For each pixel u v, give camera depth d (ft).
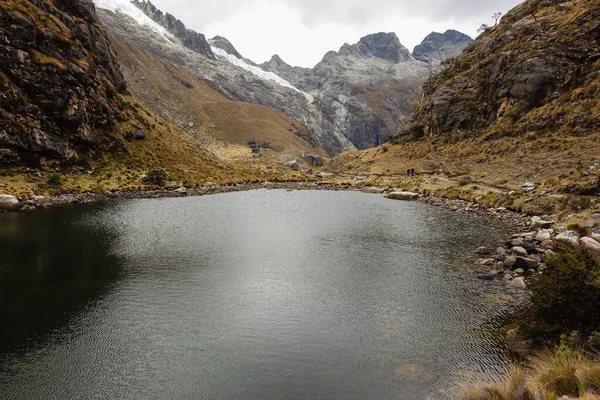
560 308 47.06
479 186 201.26
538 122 232.53
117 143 254.47
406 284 74.69
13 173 181.57
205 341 52.85
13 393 41.55
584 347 39.70
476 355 48.14
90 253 94.73
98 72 278.67
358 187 274.36
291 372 45.68
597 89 214.48
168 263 88.33
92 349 50.44
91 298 67.00
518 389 30.25
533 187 165.48
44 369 45.98
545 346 45.85
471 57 392.47
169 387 42.98
